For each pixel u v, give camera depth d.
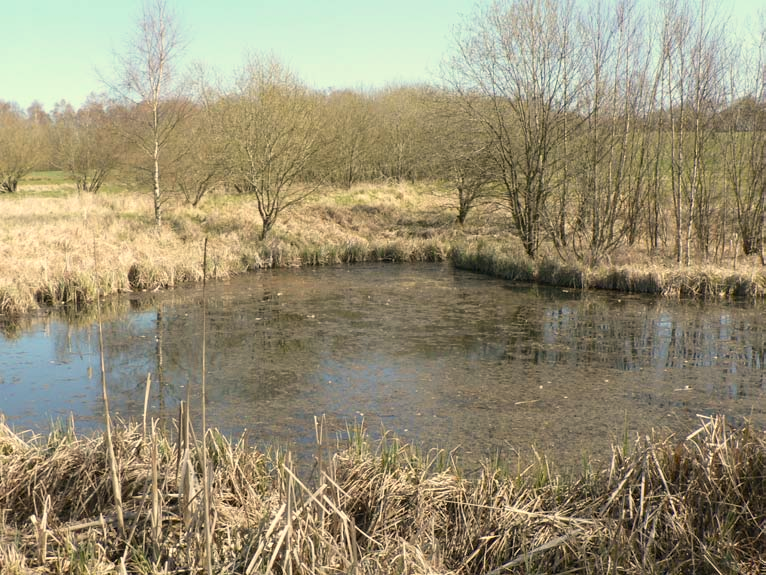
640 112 20.98
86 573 4.38
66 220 23.12
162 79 23.50
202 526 4.65
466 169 24.55
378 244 26.11
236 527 4.87
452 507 5.65
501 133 22.83
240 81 25.12
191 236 24.06
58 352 12.56
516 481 6.00
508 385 10.98
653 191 23.47
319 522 4.74
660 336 14.07
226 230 25.59
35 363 11.84
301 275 22.05
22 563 4.49
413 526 5.27
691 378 11.28
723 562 4.71
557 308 16.92
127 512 5.08
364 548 5.03
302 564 4.30
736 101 21.02
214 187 30.22
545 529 5.16
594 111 20.48
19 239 19.31
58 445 6.25
